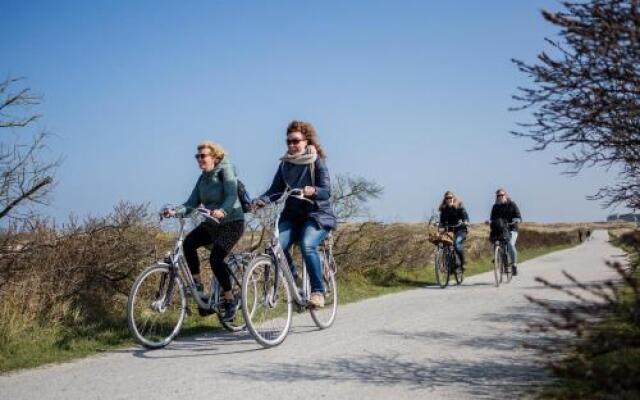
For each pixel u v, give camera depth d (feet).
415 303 31.58
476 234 81.71
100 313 24.62
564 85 12.31
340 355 18.47
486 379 15.07
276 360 18.03
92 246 25.07
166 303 20.66
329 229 22.84
